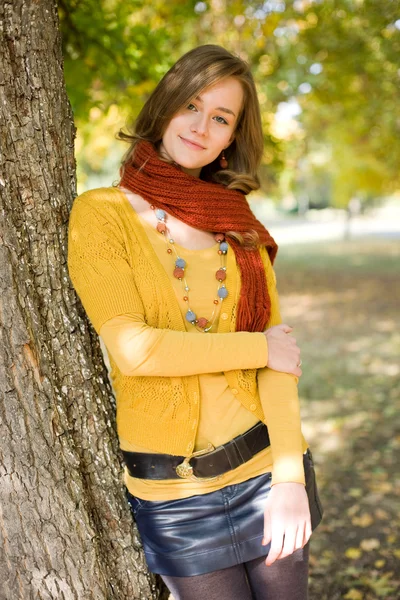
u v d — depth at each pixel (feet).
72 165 6.08
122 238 5.45
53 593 5.58
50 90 5.75
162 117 5.87
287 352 5.71
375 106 32.35
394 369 23.47
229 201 6.04
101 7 11.00
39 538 5.49
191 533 5.48
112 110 17.94
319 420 18.39
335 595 9.93
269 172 23.75
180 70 5.79
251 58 23.53
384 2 21.47
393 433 16.83
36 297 5.68
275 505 5.24
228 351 5.32
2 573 5.56
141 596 6.12
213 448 5.49
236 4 19.57
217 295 5.70
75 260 5.39
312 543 11.61
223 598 5.45
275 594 5.57
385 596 9.80
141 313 5.26
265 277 6.16
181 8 16.53
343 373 23.40
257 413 5.68
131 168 5.95
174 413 5.47
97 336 6.29
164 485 5.55
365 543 11.43
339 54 25.52
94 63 11.66
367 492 13.53
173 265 5.60
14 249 5.34
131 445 5.69
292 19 22.76
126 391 5.64
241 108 6.15
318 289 48.39
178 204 5.73
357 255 71.51
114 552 6.02
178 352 5.13
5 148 5.45
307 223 148.25
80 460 5.89
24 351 5.33
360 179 65.92
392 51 24.88
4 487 5.42
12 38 5.47
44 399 5.45
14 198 5.54
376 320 34.37
